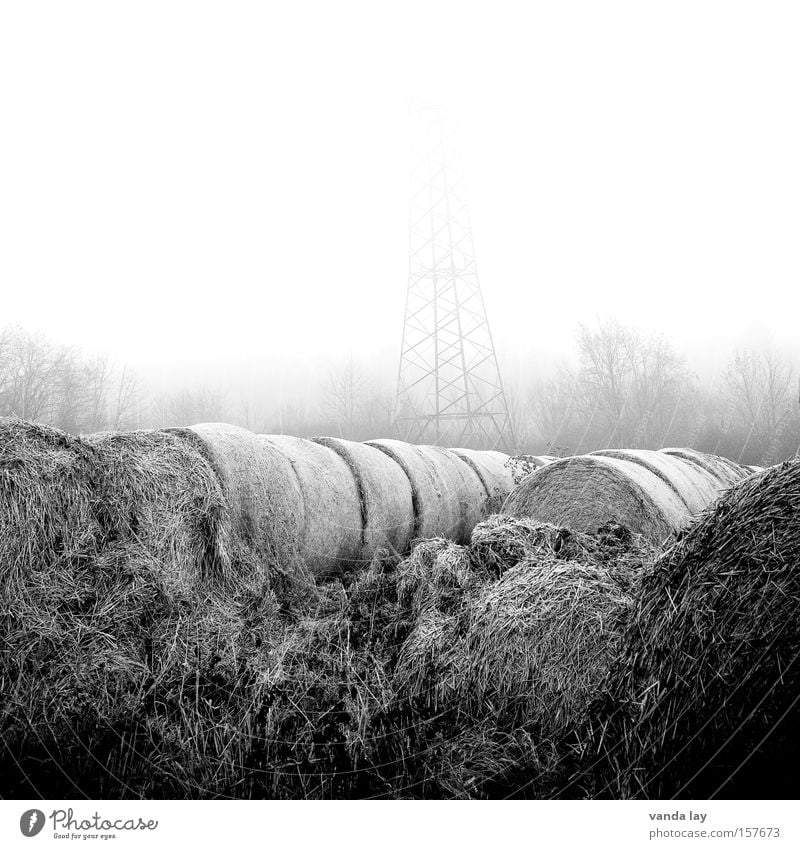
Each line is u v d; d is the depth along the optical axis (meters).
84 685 3.30
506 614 3.45
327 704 3.28
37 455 3.74
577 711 2.95
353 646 3.90
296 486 5.34
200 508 4.32
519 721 3.13
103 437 4.32
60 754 3.12
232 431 4.99
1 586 3.38
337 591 4.89
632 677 2.77
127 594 3.69
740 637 2.42
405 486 6.97
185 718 3.18
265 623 4.09
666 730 2.55
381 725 3.16
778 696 2.27
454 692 3.36
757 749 2.30
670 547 2.92
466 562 4.40
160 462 4.34
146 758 3.06
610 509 5.98
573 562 3.80
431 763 2.97
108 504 3.99
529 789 2.82
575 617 3.23
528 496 6.75
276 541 4.96
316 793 2.88
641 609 2.86
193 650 3.64
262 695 3.27
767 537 2.44
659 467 6.64
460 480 8.19
